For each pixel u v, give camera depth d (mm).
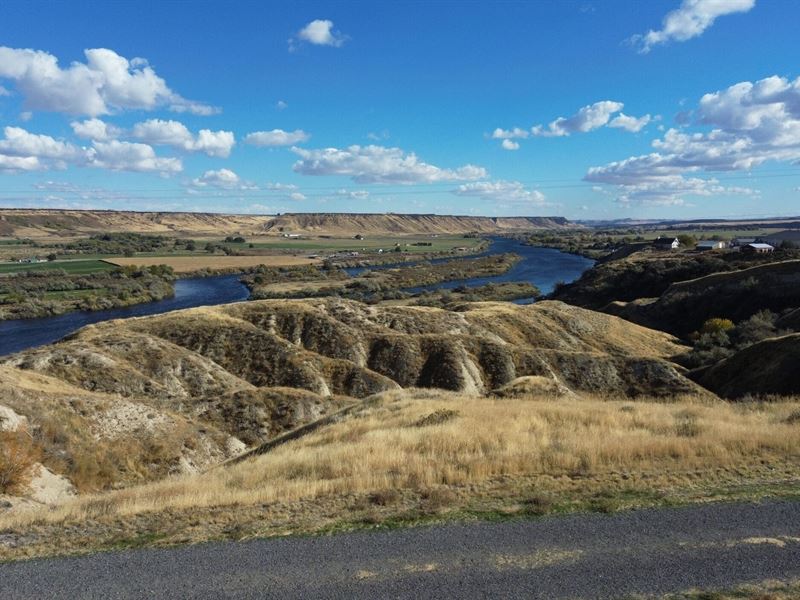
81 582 7871
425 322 58594
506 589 7195
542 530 8977
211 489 12336
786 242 114438
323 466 13562
